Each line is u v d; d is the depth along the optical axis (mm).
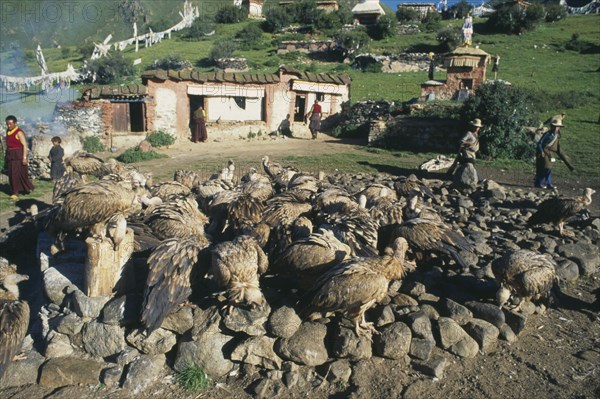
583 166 16594
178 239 5883
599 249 8688
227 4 68938
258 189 9391
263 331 5445
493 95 18922
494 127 18594
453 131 20797
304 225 6840
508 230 9227
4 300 5879
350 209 7578
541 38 46844
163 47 54719
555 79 33469
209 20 66188
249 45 52000
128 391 5301
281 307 5582
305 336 5449
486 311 5945
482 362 5504
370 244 6902
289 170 12734
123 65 42875
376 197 9094
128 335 5680
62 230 6559
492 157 18547
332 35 51812
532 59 40250
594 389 5070
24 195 13766
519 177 15805
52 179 14391
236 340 5562
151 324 5336
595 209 11609
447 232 6945
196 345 5480
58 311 6164
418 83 35188
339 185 12539
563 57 40438
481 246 7832
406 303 6094
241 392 5230
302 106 27844
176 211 7387
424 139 21422
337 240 6355
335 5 63250
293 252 5957
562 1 61688
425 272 6848
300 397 5105
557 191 13484
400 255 5719
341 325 5641
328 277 5312
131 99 23500
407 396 4980
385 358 5480
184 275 5602
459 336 5621
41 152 17078
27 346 5926
